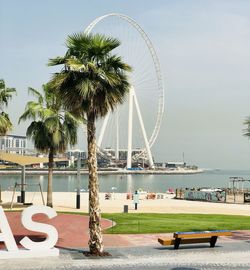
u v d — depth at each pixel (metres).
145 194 73.44
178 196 72.50
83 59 20.30
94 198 19.62
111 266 17.44
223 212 43.25
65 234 26.06
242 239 24.58
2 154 47.50
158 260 18.70
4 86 43.56
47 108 42.41
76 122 42.12
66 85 19.92
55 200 57.09
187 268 17.30
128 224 30.03
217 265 17.89
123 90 20.52
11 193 70.44
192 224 30.47
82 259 18.66
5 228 18.88
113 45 20.22
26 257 18.89
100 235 19.70
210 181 196.88
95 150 19.73
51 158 43.19
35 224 19.30
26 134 42.78
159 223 30.73
